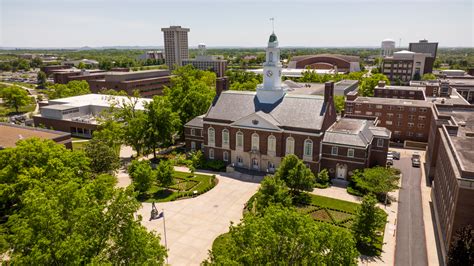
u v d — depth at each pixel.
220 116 74.25
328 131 67.00
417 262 41.47
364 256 42.00
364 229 42.59
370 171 57.94
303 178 55.31
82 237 25.28
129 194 30.72
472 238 34.59
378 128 71.06
